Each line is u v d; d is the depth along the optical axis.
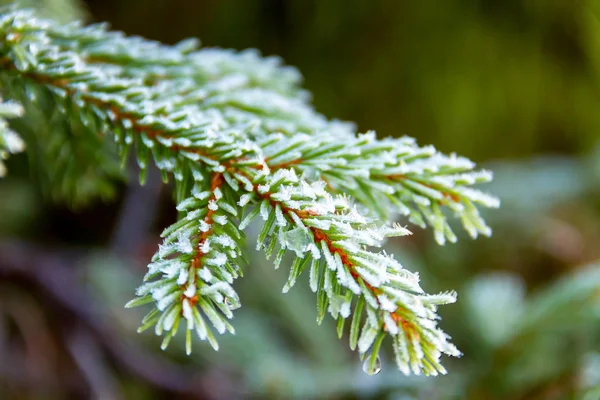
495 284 0.82
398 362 0.41
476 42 1.64
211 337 0.40
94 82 0.48
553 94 1.69
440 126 1.66
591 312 0.63
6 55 0.47
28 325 1.10
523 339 0.65
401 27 1.63
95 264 1.24
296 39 1.64
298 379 0.95
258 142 0.47
